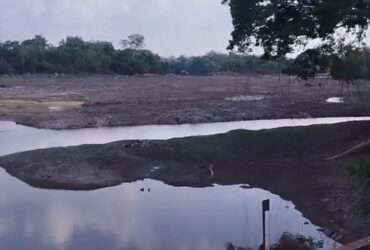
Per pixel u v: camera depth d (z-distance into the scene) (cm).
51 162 2992
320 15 2745
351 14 2612
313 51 3033
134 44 15662
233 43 3192
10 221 2023
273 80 11838
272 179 2541
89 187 2584
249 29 3073
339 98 6838
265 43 3105
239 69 14975
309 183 2356
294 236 1759
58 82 10950
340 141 2956
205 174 2722
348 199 1980
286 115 5525
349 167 1088
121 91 8769
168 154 3041
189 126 4972
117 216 2075
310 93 7981
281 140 3147
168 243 1736
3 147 3778
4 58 13275
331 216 1895
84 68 13425
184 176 2712
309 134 3191
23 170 2903
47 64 13288
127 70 13925
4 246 1728
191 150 3083
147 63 14712
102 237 1814
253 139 3222
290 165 2705
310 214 1977
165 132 4531
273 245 1678
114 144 3359
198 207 2183
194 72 15912
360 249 946
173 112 5731
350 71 2847
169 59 17638
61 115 5606
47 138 4262
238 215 2039
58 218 2062
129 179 2717
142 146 3231
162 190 2500
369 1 2527
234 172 2723
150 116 5512
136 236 1817
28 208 2217
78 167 2892
